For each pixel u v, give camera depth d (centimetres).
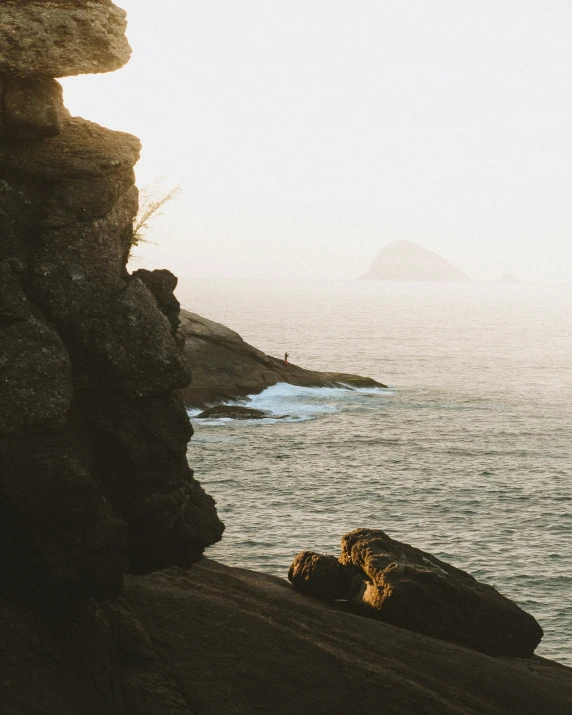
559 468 5684
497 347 16812
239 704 1262
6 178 1105
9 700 999
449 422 7406
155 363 1106
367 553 1866
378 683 1377
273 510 4425
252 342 16225
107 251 1130
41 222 1091
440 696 1421
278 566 3494
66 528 1036
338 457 5825
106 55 1095
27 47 1057
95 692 1120
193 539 1173
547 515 4475
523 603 3259
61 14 1065
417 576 1789
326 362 12888
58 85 1138
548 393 9725
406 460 5797
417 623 1750
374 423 7169
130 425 1109
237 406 7131
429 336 19338
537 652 2838
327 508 4516
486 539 4031
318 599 1839
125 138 1198
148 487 1121
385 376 11138
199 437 6294
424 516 4419
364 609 1792
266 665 1363
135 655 1273
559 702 1516
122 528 1084
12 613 1091
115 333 1097
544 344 18162
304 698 1307
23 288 1077
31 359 1025
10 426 1005
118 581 1091
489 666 1598
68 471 1027
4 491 999
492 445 6412
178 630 1415
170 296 1234
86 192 1121
